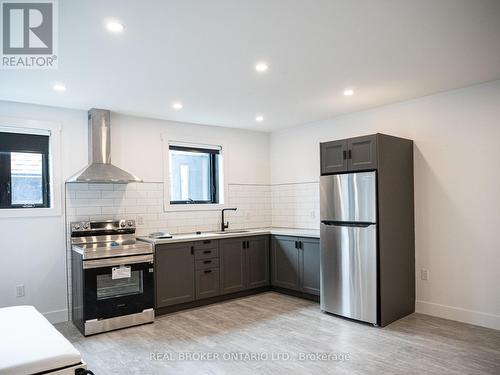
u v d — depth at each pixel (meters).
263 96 3.98
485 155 3.64
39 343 1.93
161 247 4.21
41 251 4.00
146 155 4.82
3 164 3.92
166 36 2.47
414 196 4.15
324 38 2.56
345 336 3.45
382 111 4.47
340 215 3.99
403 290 3.95
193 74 3.24
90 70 3.07
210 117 4.93
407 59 2.98
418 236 4.12
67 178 4.20
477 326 3.64
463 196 3.79
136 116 4.76
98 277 3.68
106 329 3.67
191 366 2.88
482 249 3.65
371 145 3.77
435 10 2.19
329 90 3.80
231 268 4.81
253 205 5.89
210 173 5.61
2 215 3.79
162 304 4.18
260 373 2.74
